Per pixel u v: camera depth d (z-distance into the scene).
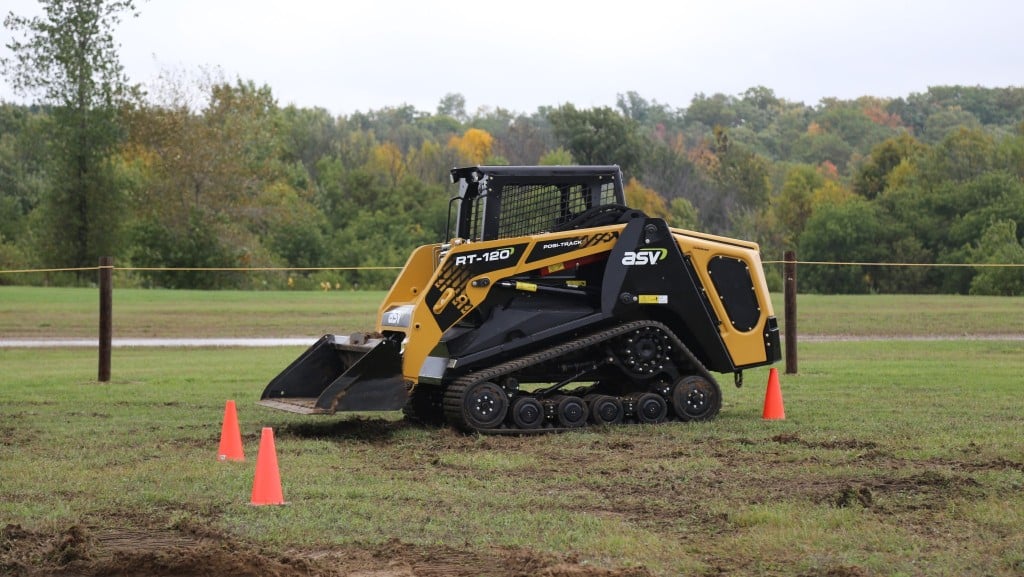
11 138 80.38
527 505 8.02
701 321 12.67
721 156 100.19
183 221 62.16
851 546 6.74
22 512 7.80
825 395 15.27
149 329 31.42
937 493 8.27
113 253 59.38
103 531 7.31
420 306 11.80
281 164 74.12
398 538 6.98
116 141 60.72
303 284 59.81
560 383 12.23
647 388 12.53
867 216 73.31
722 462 9.76
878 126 163.88
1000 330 31.39
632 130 84.75
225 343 27.36
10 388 16.70
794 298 18.78
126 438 11.38
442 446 10.87
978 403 14.13
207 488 8.64
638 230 12.44
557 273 12.41
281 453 10.44
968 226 71.94
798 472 9.23
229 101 67.44
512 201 12.59
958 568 6.24
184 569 6.30
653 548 6.70
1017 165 83.94
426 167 96.12
